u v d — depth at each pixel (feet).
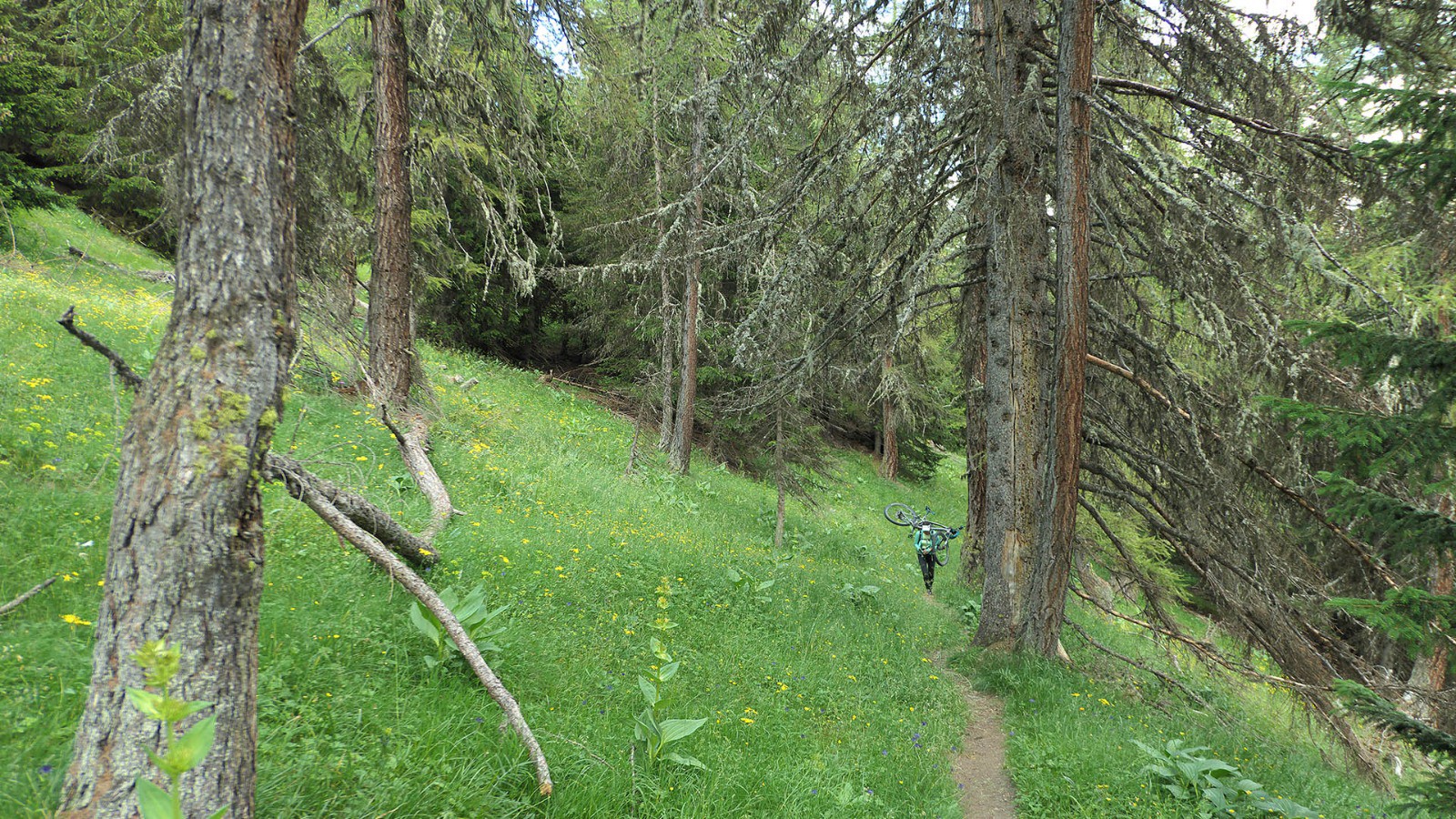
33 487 17.44
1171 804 16.98
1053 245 30.81
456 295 64.90
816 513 58.59
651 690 14.90
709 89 28.53
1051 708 23.35
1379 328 20.39
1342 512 12.30
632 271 52.26
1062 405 25.39
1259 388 24.77
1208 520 28.27
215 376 8.61
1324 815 18.16
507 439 40.45
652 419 65.31
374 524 17.62
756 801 14.89
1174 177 23.07
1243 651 29.45
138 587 8.28
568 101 41.93
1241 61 23.70
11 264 40.83
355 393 34.76
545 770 12.54
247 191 8.93
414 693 13.84
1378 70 20.44
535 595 20.51
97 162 49.19
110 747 8.08
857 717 20.77
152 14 40.78
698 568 29.04
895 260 29.99
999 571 28.22
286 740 11.28
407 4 34.58
